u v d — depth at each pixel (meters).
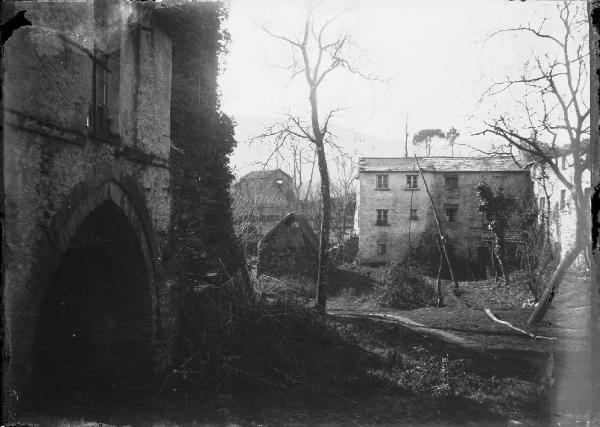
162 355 9.85
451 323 16.67
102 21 7.30
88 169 6.90
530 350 13.09
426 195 37.44
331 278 28.42
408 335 14.99
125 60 8.09
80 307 9.27
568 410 8.13
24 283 5.47
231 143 14.91
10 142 5.13
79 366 9.36
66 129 6.20
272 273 27.52
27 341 5.58
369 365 12.48
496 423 9.48
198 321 11.33
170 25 10.06
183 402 9.41
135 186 8.55
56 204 6.10
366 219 37.94
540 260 22.25
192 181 12.44
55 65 5.90
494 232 30.33
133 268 9.07
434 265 36.50
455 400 10.65
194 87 12.59
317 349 12.72
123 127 8.00
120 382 9.35
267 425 8.79
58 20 5.89
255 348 11.55
